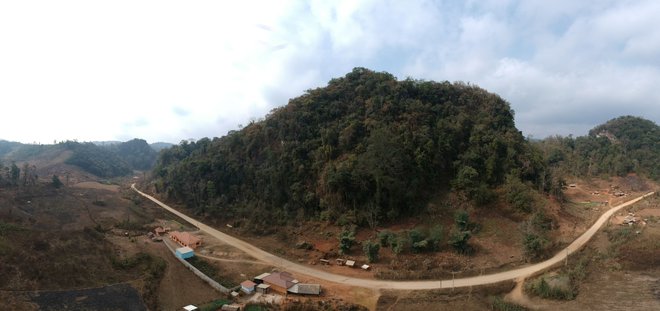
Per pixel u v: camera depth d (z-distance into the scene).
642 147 189.38
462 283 65.19
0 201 93.56
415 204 89.06
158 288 64.06
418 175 92.44
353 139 98.12
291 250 81.81
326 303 59.41
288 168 100.44
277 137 109.94
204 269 72.44
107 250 71.31
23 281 55.53
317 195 92.50
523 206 86.25
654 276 66.19
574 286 63.91
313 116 108.00
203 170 118.69
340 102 110.75
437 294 61.75
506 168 95.00
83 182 158.50
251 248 84.44
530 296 61.81
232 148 119.69
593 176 159.00
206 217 107.38
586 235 84.56
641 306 57.38
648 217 94.38
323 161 96.75
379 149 89.00
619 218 96.19
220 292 64.31
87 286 59.66
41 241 64.19
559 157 176.12
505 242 77.94
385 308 58.59
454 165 95.56
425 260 71.81
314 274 70.44
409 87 111.50
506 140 99.94
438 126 99.88
